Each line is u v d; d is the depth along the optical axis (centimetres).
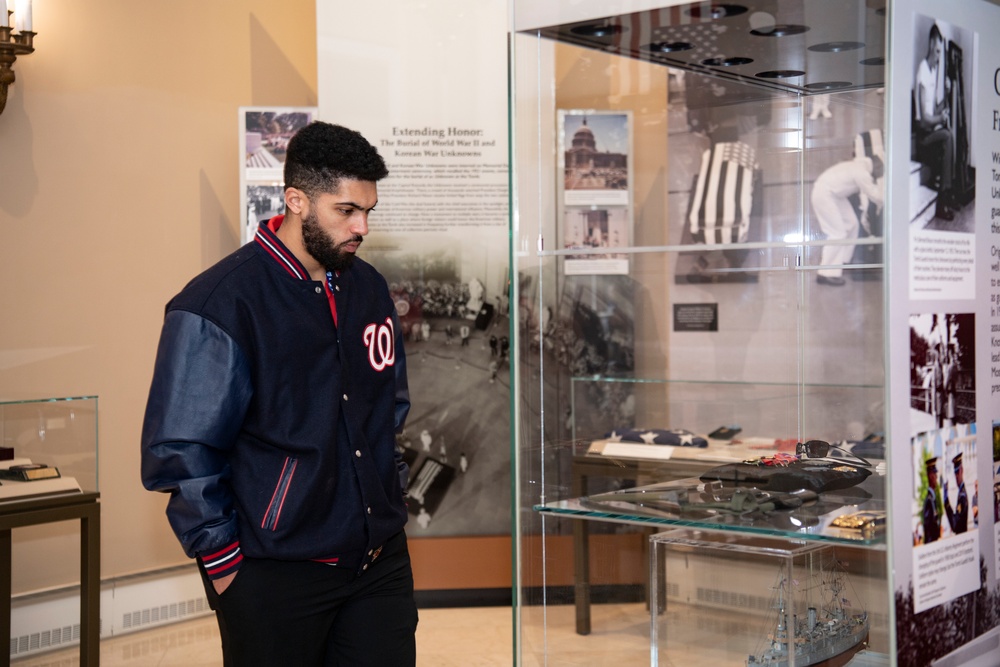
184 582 482
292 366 207
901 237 184
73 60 457
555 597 212
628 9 196
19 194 443
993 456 214
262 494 205
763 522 196
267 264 210
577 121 223
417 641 432
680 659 213
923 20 189
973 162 206
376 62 465
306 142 206
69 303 457
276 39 511
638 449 232
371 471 215
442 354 476
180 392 200
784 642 201
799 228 226
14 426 328
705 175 239
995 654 216
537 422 218
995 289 215
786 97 223
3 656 336
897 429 183
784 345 239
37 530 400
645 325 251
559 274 228
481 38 468
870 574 187
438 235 472
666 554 212
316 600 209
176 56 486
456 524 481
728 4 189
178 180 488
